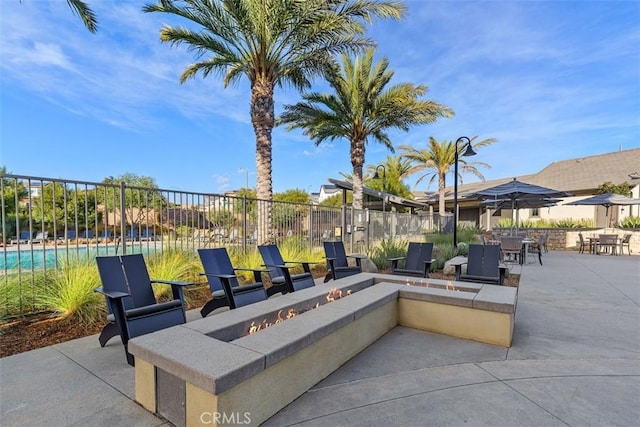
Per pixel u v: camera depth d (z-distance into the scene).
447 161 22.62
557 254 13.88
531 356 3.45
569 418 2.34
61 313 4.17
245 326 3.07
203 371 1.96
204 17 7.63
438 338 3.96
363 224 12.42
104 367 2.97
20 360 3.09
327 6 7.40
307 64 8.95
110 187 5.17
